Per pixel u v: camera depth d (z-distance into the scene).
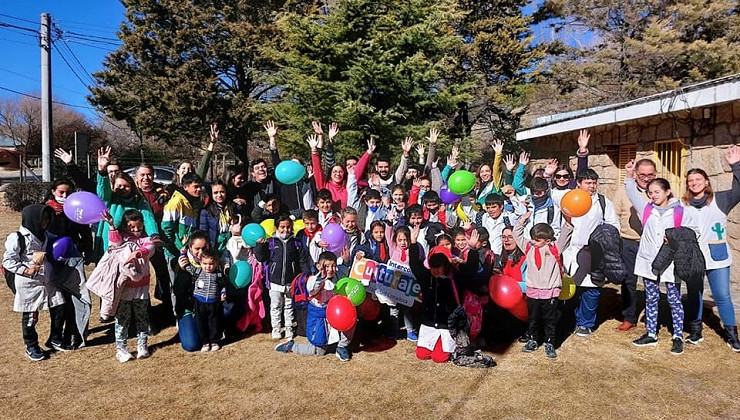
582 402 3.64
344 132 11.23
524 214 5.10
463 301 4.55
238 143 23.16
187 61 22.14
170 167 24.95
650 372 4.12
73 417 3.46
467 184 5.46
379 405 3.61
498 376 4.09
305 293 4.75
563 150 11.48
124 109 22.48
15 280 4.32
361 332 5.19
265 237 4.91
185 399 3.71
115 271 4.27
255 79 14.16
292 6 21.11
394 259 5.02
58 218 4.66
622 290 5.22
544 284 4.46
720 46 15.33
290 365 4.34
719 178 6.80
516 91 18.81
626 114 8.02
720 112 6.76
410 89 11.92
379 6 12.02
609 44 19.11
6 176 32.41
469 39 19.61
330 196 5.39
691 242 4.35
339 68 12.09
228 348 4.75
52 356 4.53
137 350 4.62
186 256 4.71
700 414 3.46
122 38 22.20
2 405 3.62
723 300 4.48
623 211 5.71
